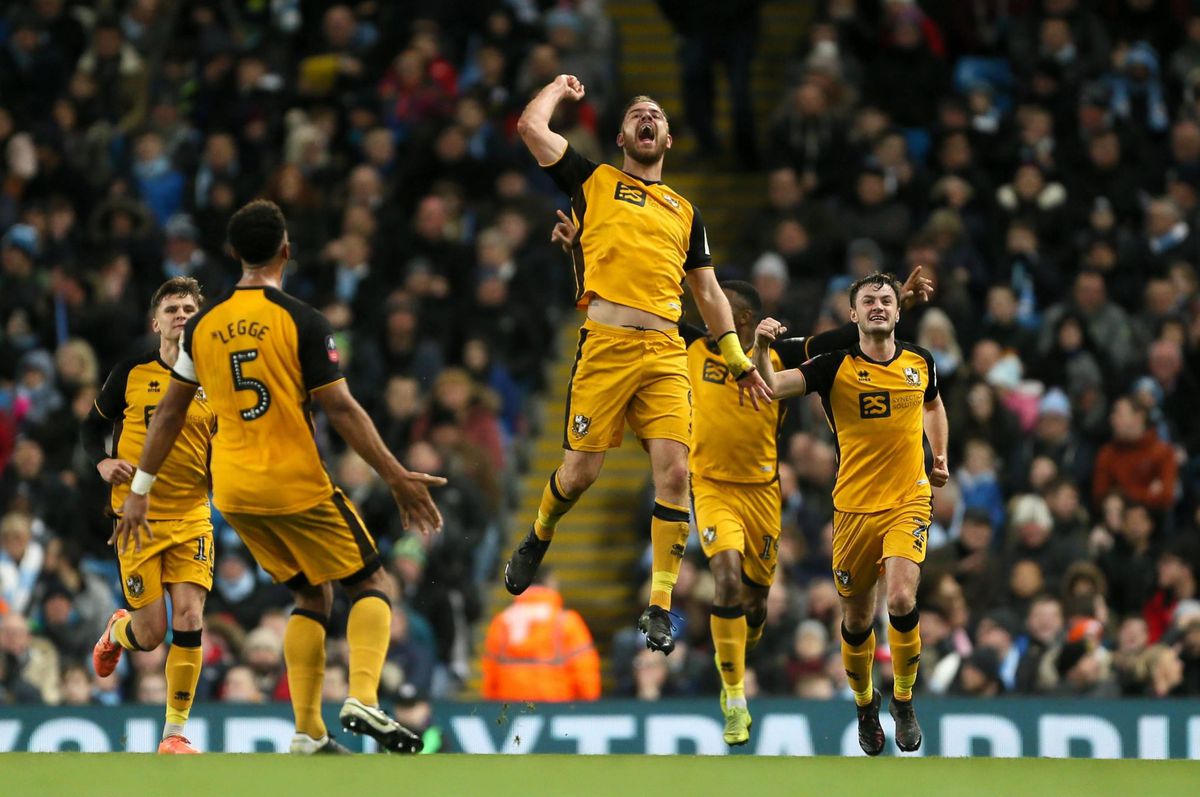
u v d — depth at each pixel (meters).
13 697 42.66
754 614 33.41
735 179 59.72
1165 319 50.28
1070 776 22.72
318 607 25.47
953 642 41.94
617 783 21.77
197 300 28.98
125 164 58.91
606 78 58.84
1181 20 60.69
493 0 60.28
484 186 54.41
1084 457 48.09
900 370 30.38
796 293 50.53
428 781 21.67
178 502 29.11
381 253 52.75
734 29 56.31
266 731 39.44
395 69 58.66
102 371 52.44
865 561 30.83
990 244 53.44
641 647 43.94
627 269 27.16
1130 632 41.00
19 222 56.47
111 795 20.59
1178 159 55.91
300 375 24.23
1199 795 21.42
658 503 27.45
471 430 48.28
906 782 22.11
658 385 27.41
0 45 62.25
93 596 45.81
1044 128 56.16
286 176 54.91
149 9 64.75
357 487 46.31
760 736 39.34
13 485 48.62
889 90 57.84
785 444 47.81
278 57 60.78
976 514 44.19
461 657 44.94
